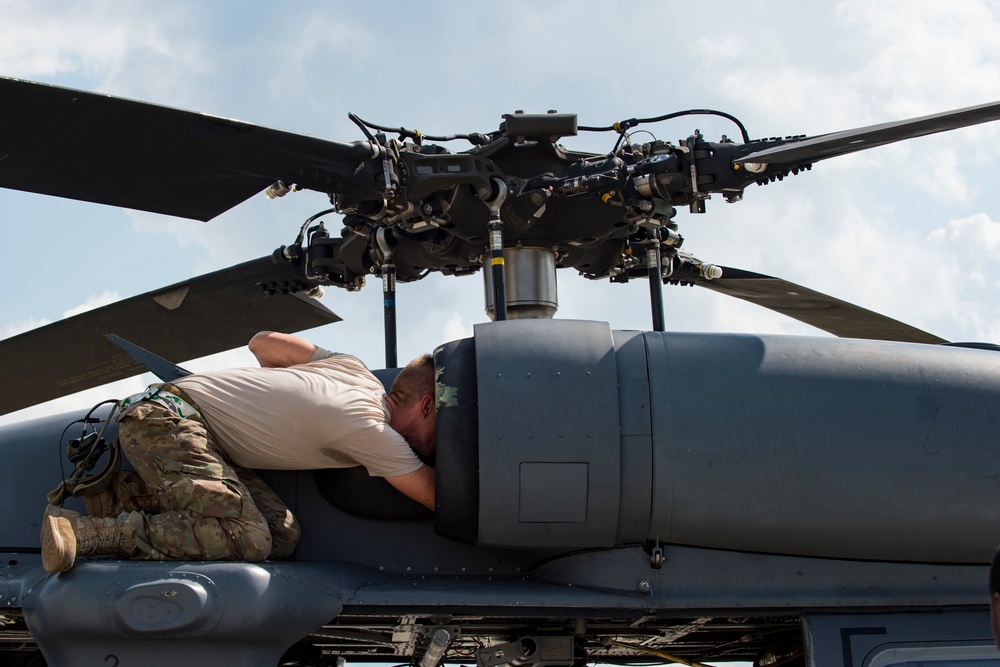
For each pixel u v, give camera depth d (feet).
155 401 12.19
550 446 11.98
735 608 12.26
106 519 11.70
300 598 11.27
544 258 17.12
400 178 16.01
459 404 12.30
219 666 10.86
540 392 12.12
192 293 18.63
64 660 10.89
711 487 12.15
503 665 13.21
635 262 19.19
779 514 12.24
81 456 12.70
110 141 13.34
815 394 12.56
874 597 12.45
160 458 11.92
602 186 16.16
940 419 12.60
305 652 15.49
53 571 10.98
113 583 10.88
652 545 12.41
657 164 16.11
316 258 18.53
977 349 14.23
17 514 13.51
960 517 12.42
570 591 12.10
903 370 12.90
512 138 16.49
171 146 13.75
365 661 16.57
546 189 16.21
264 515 12.44
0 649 15.46
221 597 10.84
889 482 12.34
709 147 16.22
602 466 12.01
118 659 10.84
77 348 18.54
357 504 12.94
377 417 12.59
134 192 14.69
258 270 18.65
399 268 18.53
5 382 19.02
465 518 12.14
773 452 12.24
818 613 12.45
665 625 13.78
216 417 12.37
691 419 12.26
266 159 14.76
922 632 12.41
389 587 11.76
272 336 13.67
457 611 11.69
